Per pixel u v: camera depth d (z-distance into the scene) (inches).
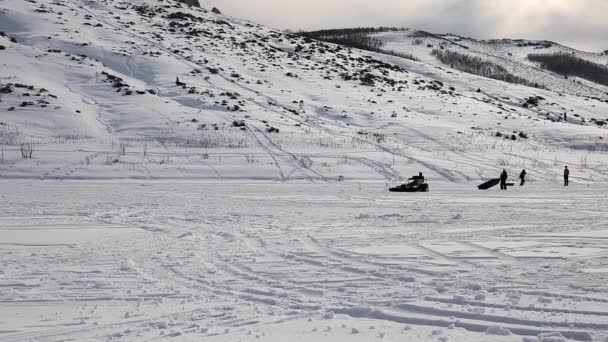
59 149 1615.4
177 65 2901.1
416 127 2285.9
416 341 229.6
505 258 418.3
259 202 909.2
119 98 2250.2
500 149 1984.5
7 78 2207.2
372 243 500.7
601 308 269.1
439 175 1550.2
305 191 1131.9
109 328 259.8
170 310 291.1
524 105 3516.2
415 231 577.0
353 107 2615.7
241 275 378.0
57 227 620.7
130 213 749.3
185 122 1985.7
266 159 1612.9
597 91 6737.2
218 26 4407.0
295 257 439.5
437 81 3882.9
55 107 1991.9
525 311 267.0
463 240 509.7
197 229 609.3
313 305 294.2
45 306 302.7
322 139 1916.8
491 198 1000.9
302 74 3280.0
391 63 4525.1
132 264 417.1
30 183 1250.6
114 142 1753.2
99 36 3324.3
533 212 756.6
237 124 2003.0
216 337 240.7
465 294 304.3
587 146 2178.9
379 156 1731.1
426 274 366.9
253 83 2829.7
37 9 3602.4
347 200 954.1
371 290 325.7
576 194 1090.1
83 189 1114.1
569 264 387.9
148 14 4365.2
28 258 441.4
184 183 1298.0
